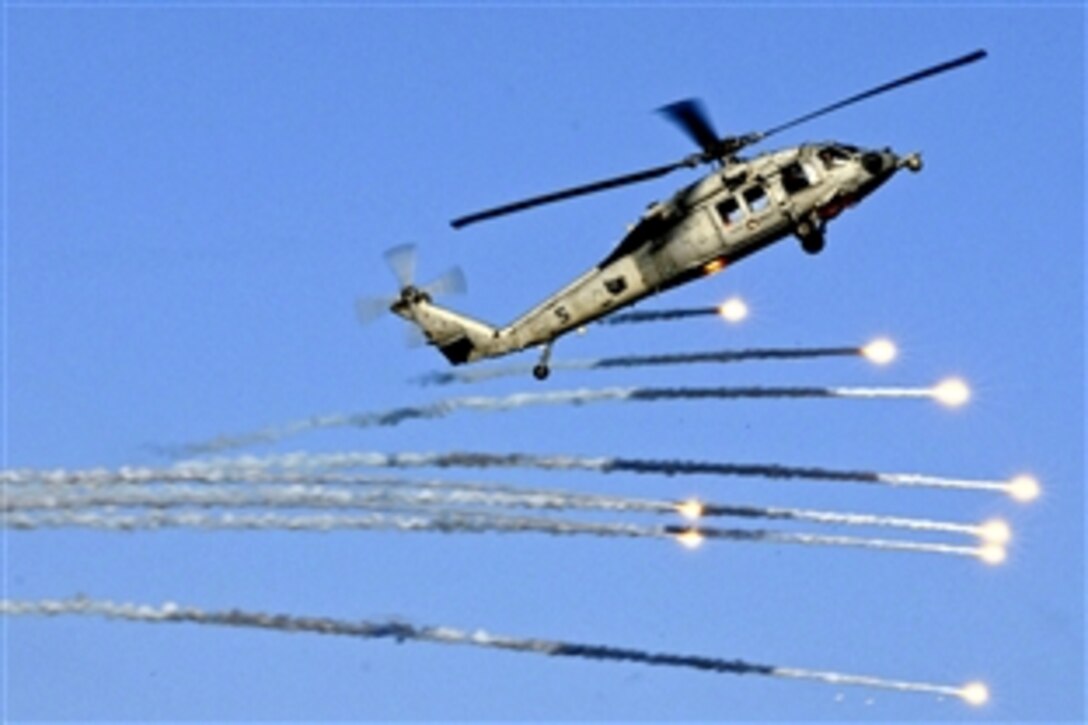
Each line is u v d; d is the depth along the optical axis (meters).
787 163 149.00
